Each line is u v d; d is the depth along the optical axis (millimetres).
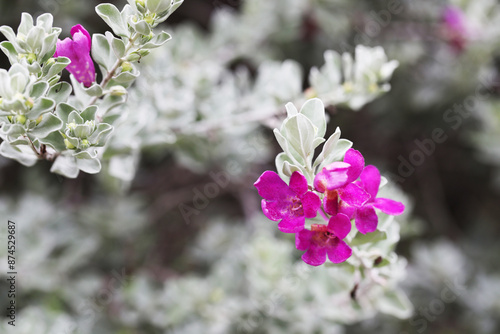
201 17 1112
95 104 440
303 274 573
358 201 382
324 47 900
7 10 761
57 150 424
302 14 866
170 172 967
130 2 410
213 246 795
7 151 432
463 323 794
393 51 892
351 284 504
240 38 835
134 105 518
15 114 401
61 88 422
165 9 409
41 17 411
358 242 412
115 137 494
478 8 866
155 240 874
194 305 639
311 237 390
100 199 809
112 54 435
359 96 525
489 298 764
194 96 637
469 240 993
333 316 535
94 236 746
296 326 583
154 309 664
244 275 689
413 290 770
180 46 758
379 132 1000
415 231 682
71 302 669
